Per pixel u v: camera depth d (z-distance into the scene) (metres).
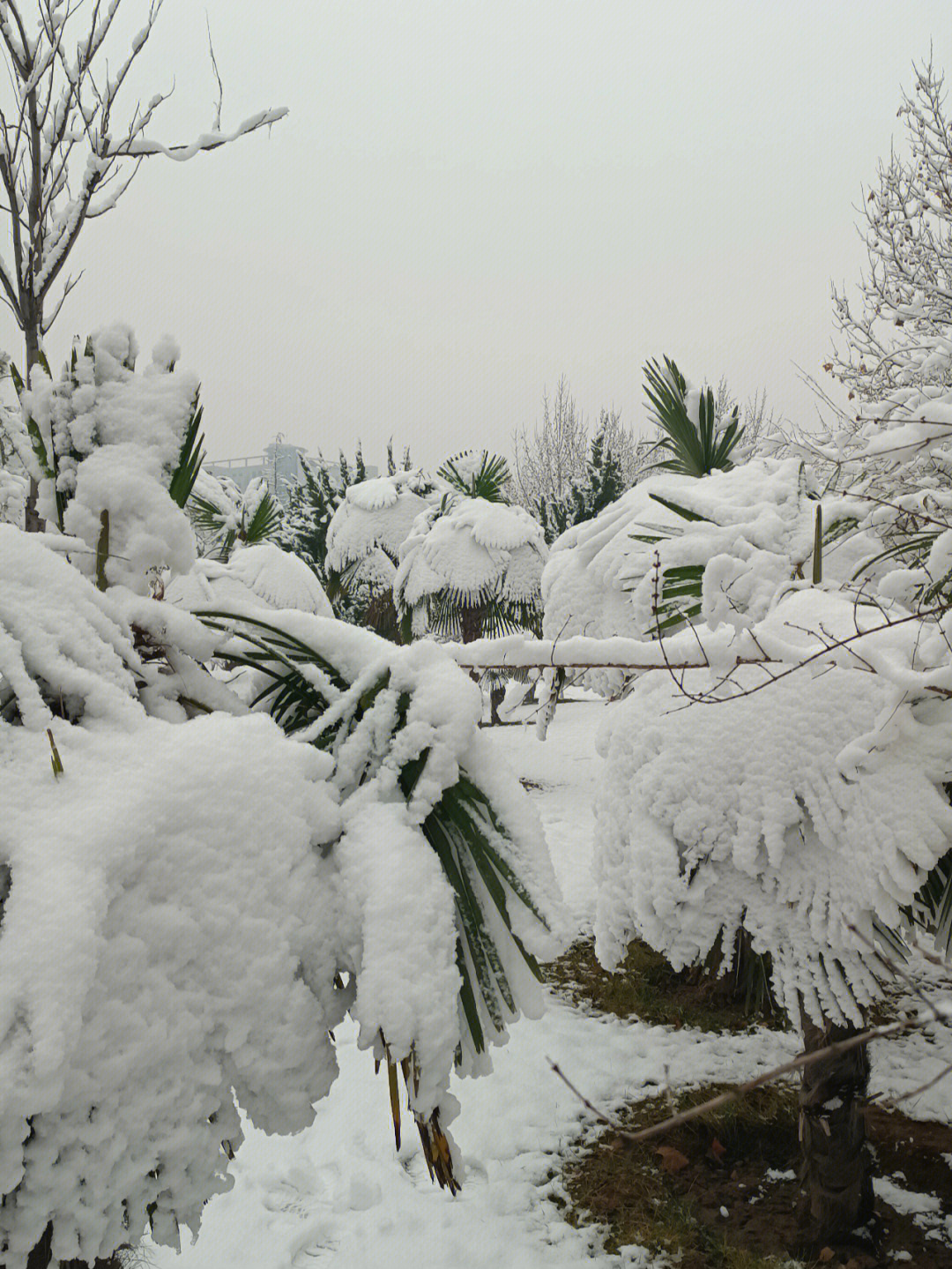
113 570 1.60
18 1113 0.97
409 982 1.25
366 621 10.32
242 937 1.24
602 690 3.42
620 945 2.28
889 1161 3.00
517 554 8.59
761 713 2.12
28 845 1.12
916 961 4.29
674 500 3.38
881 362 3.97
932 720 1.93
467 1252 2.68
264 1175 3.07
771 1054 3.65
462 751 1.51
